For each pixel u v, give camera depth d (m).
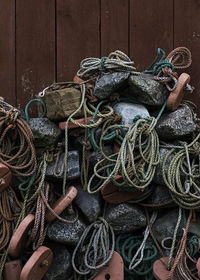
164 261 2.98
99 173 3.21
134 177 3.07
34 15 3.55
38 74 3.54
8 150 3.16
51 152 3.21
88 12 3.58
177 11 3.62
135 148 3.16
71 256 3.09
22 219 3.05
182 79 3.23
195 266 3.04
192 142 3.23
